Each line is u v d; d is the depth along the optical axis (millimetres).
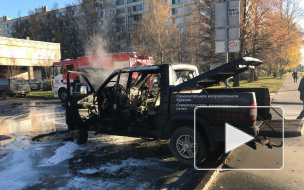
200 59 19984
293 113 9531
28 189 3580
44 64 33531
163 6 31109
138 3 66750
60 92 16625
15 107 14492
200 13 18969
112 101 5516
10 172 4238
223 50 8805
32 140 6570
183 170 4160
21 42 32969
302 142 5555
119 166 4453
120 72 5164
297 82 29047
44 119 10023
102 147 5742
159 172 4117
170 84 4590
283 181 3615
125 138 6578
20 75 38219
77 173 4160
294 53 38250
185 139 4336
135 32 35750
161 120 4645
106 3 54969
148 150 5418
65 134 7242
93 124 5668
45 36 64875
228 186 3488
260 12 17297
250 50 18438
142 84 5676
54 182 3805
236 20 8469
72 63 16000
